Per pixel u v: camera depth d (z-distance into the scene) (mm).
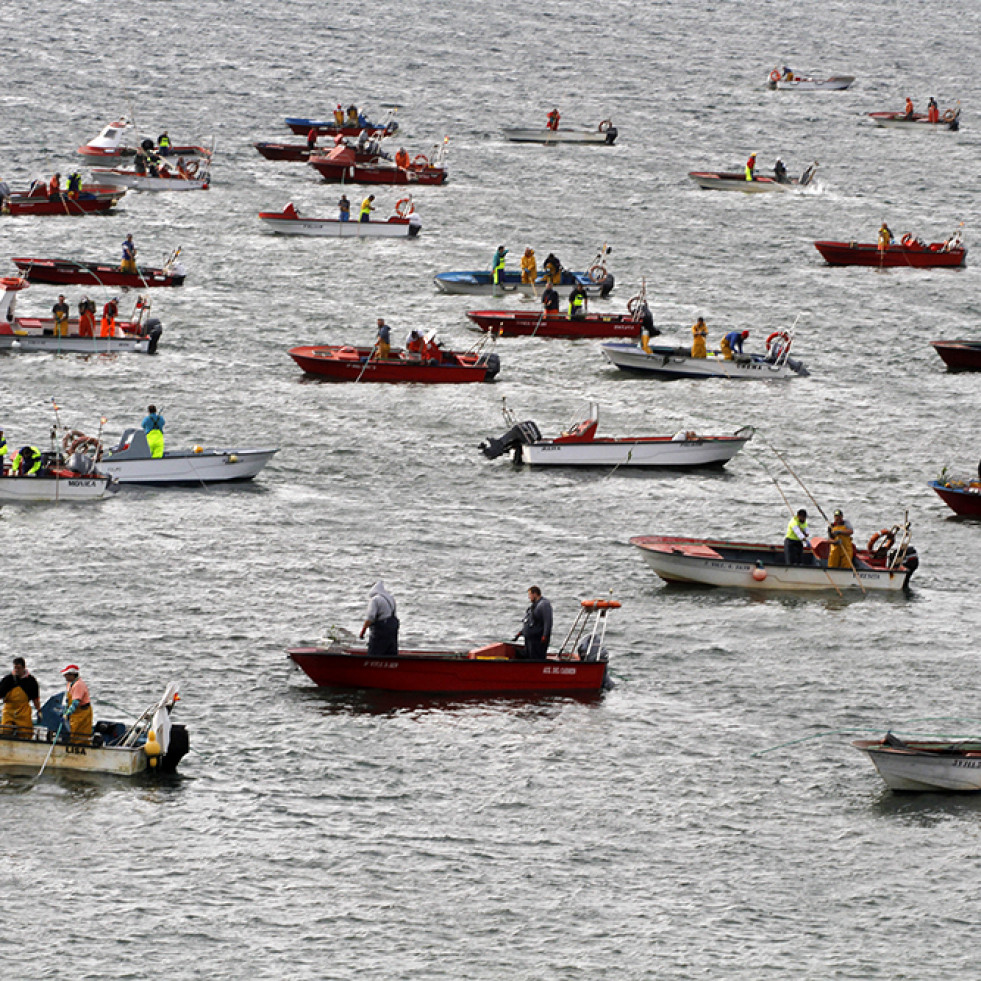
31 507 197250
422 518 199875
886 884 120125
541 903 116750
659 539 185875
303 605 169875
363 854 121938
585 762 137125
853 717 148125
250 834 123812
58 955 108562
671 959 110500
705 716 147250
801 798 132750
